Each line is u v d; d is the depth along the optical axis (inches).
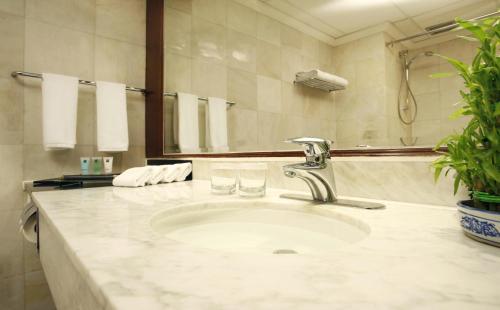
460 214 16.3
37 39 53.8
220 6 50.7
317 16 35.5
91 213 23.4
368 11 31.0
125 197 32.2
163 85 61.9
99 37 61.3
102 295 9.9
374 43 30.5
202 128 53.8
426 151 25.9
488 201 14.8
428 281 10.5
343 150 31.5
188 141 56.3
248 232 29.3
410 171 26.7
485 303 8.9
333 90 33.9
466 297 9.3
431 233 17.2
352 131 31.9
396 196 27.5
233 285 10.2
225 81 49.6
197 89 55.1
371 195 29.2
